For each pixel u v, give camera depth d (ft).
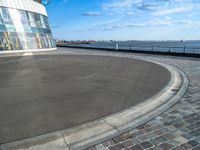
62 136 13.28
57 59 68.74
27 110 18.44
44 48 115.03
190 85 27.53
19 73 40.06
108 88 26.66
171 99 21.16
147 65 50.75
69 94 23.85
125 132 13.67
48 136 13.28
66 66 50.06
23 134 13.61
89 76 35.81
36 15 114.11
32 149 11.73
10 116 17.01
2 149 11.71
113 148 11.60
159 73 38.40
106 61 60.59
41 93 24.48
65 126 14.82
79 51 116.47
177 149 11.28
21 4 102.89
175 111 17.51
